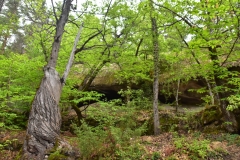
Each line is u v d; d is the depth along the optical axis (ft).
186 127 31.76
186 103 48.03
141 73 35.68
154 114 31.89
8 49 51.11
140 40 35.60
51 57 21.74
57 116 19.62
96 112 34.55
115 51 33.32
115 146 22.54
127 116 26.32
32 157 17.30
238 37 21.72
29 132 18.38
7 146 25.07
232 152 21.39
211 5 19.39
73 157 18.38
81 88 38.52
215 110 30.53
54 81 20.44
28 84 31.12
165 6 26.22
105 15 29.55
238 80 23.45
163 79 44.11
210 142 24.20
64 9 23.25
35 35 31.96
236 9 19.38
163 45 34.55
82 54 33.32
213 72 25.50
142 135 33.22
